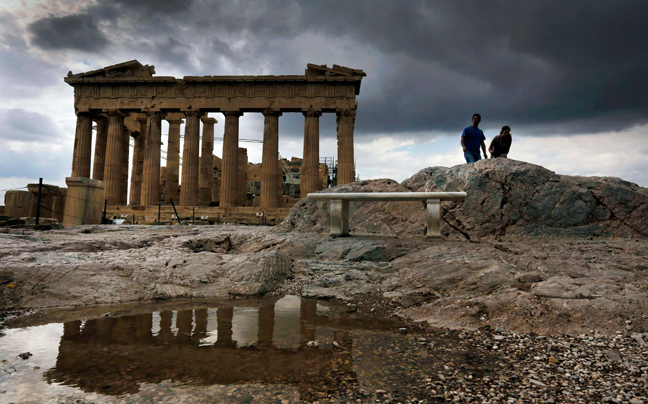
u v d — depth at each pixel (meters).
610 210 7.62
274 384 2.34
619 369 2.61
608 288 3.96
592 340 3.13
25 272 4.71
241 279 5.32
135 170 36.97
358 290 5.07
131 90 31.38
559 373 2.58
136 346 3.02
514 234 7.76
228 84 30.73
